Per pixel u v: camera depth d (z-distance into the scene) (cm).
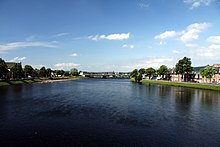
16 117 3925
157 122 3681
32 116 4016
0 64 11312
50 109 4725
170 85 13775
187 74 16312
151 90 9856
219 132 3150
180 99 6625
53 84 13988
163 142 2695
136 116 4125
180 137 2897
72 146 2519
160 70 18938
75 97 6906
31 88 10188
